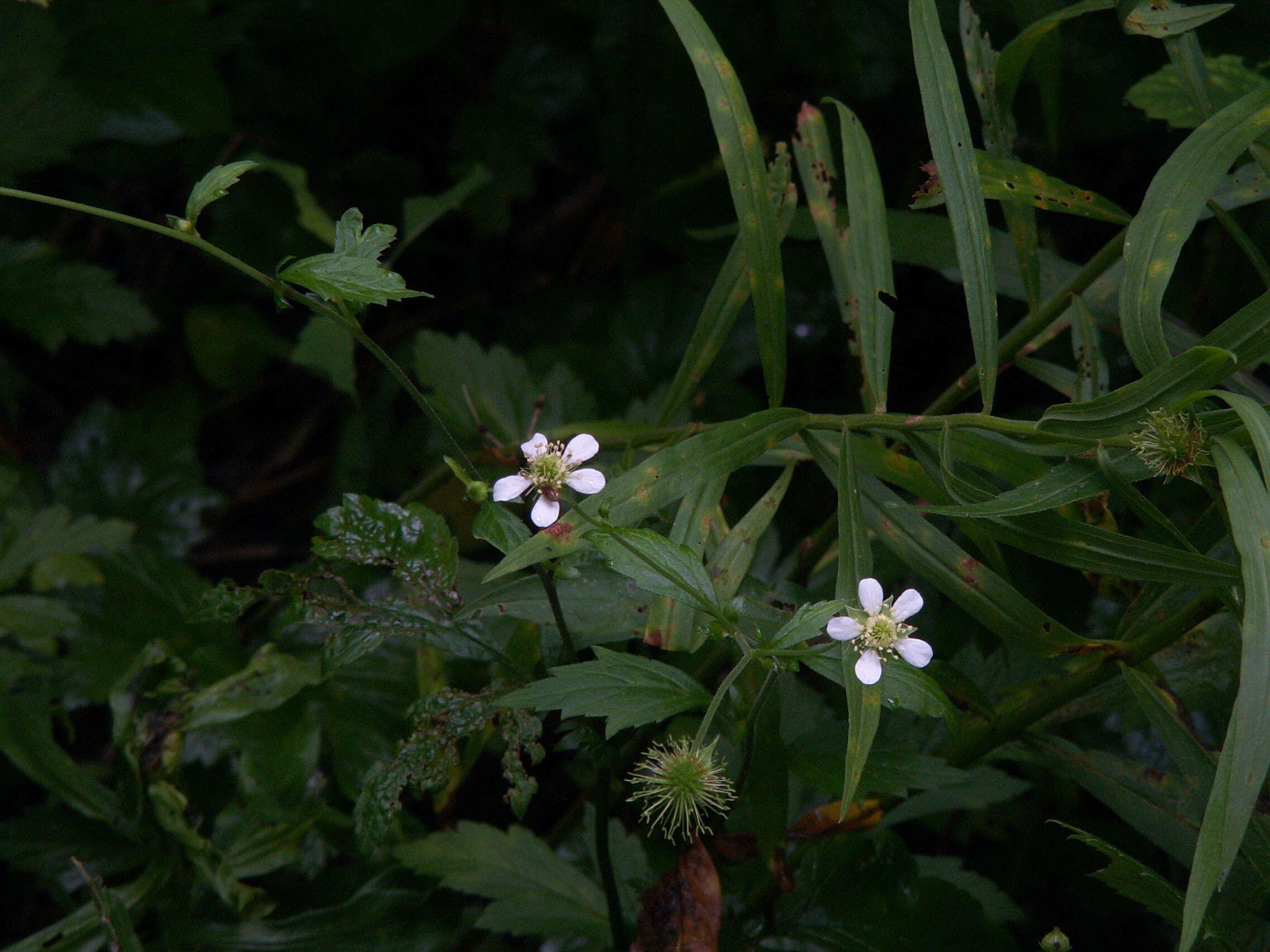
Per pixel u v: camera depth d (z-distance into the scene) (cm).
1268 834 67
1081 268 75
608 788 70
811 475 93
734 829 74
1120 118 84
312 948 76
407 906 76
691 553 66
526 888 75
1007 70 72
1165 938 82
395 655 81
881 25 88
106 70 104
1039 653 69
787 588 70
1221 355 64
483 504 66
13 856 78
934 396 97
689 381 73
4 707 78
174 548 107
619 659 67
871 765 68
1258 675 62
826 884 73
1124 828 81
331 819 78
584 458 66
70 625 83
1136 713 73
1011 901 78
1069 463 66
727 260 72
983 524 67
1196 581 65
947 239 76
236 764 79
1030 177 69
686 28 69
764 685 67
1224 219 69
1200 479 65
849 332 97
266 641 89
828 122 94
